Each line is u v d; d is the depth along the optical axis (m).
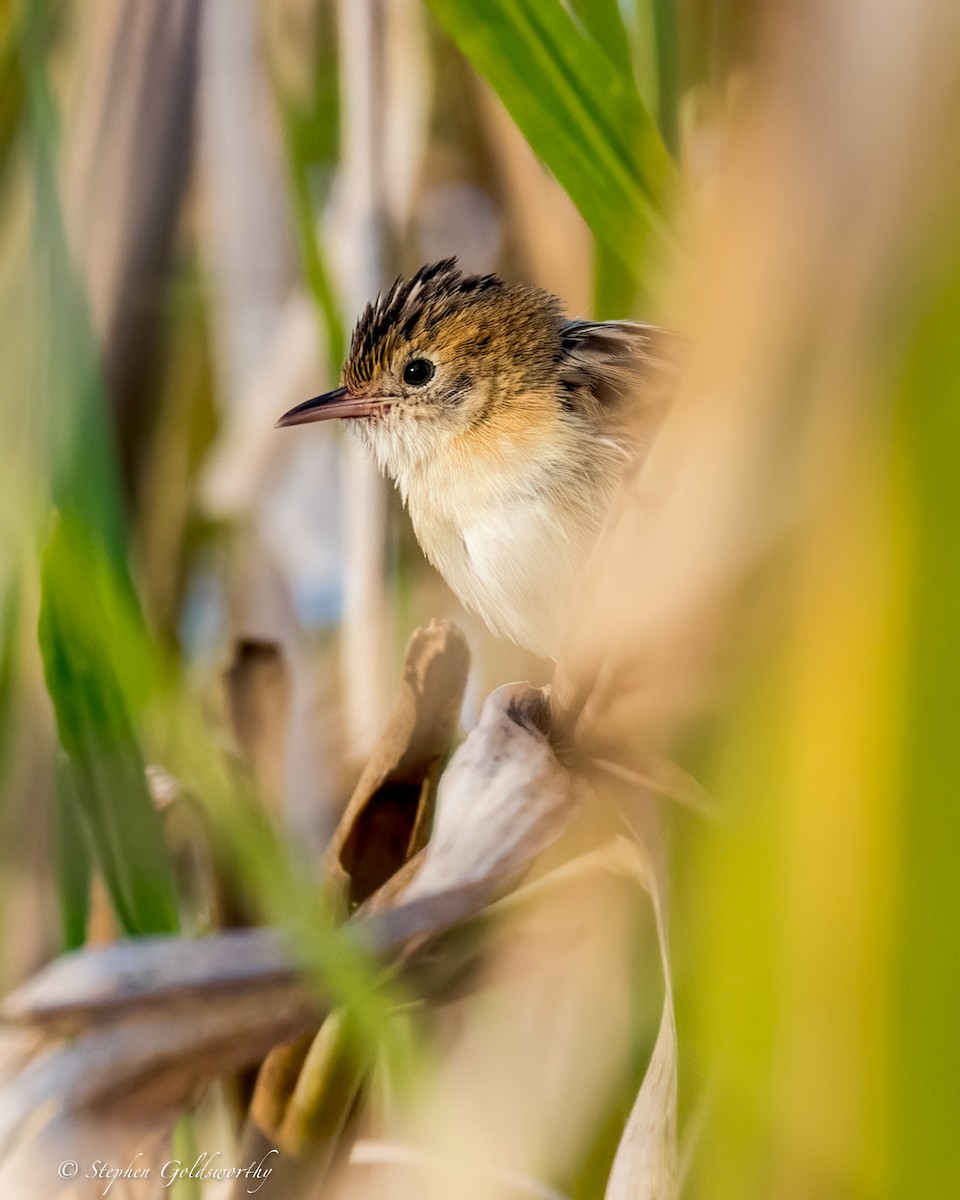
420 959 1.75
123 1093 1.74
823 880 0.96
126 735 1.76
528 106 1.76
